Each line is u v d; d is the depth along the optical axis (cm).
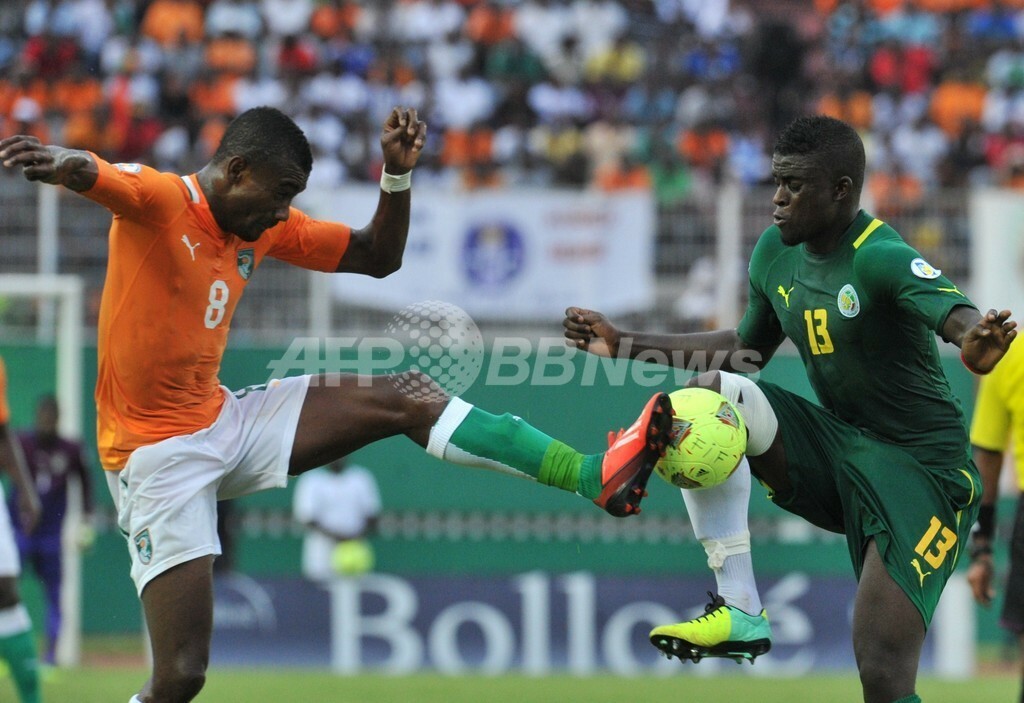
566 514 5200
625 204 4875
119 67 6141
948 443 1947
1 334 5000
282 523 5134
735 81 6700
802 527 5166
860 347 1908
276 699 3700
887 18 7250
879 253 1839
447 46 6500
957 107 6712
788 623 4772
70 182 1756
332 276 4866
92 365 5028
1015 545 2583
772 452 1994
